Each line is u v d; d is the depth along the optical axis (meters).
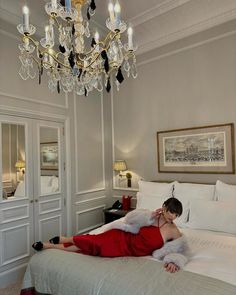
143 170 4.08
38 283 2.01
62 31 2.00
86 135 4.16
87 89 2.45
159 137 3.86
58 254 2.12
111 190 4.48
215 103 3.36
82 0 2.07
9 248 3.00
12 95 3.10
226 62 3.28
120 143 4.37
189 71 3.59
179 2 3.19
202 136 3.44
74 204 3.90
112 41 2.13
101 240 2.13
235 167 3.18
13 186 3.11
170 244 2.04
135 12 3.39
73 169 3.91
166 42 3.79
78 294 1.72
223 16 3.26
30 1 3.03
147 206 3.34
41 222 3.41
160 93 3.88
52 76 2.43
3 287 2.85
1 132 3.00
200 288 1.48
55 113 3.67
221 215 2.68
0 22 3.06
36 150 3.40
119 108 4.38
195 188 3.17
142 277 1.66
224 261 1.88
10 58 3.13
